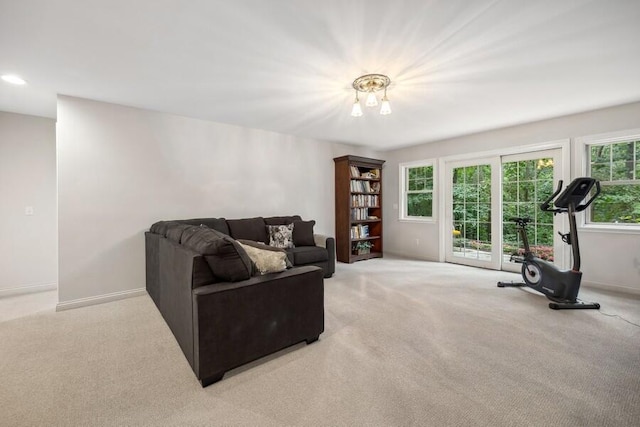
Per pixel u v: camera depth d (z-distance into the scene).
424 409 1.41
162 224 2.97
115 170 3.13
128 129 3.20
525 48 2.00
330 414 1.39
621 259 3.24
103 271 3.07
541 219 3.92
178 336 2.00
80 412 1.41
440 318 2.52
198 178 3.71
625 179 3.30
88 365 1.82
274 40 1.91
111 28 1.77
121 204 3.17
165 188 3.46
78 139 2.92
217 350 1.64
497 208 4.34
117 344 2.09
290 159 4.61
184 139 3.59
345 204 5.00
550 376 1.67
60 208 2.85
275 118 3.67
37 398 1.51
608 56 2.12
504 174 4.32
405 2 1.55
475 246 4.64
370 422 1.33
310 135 4.62
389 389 1.57
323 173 5.05
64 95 2.85
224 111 3.38
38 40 1.90
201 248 1.74
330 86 2.64
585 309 2.71
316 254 3.78
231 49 2.02
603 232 3.34
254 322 1.78
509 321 2.45
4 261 3.29
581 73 2.39
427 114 3.49
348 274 4.11
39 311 2.78
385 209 5.99
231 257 1.74
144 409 1.43
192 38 1.89
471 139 4.55
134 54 2.09
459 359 1.86
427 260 5.17
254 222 3.92
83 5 1.56
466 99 2.98
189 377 1.70
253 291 1.78
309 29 1.79
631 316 2.54
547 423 1.32
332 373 1.72
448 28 1.78
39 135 3.48
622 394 1.51
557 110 3.35
